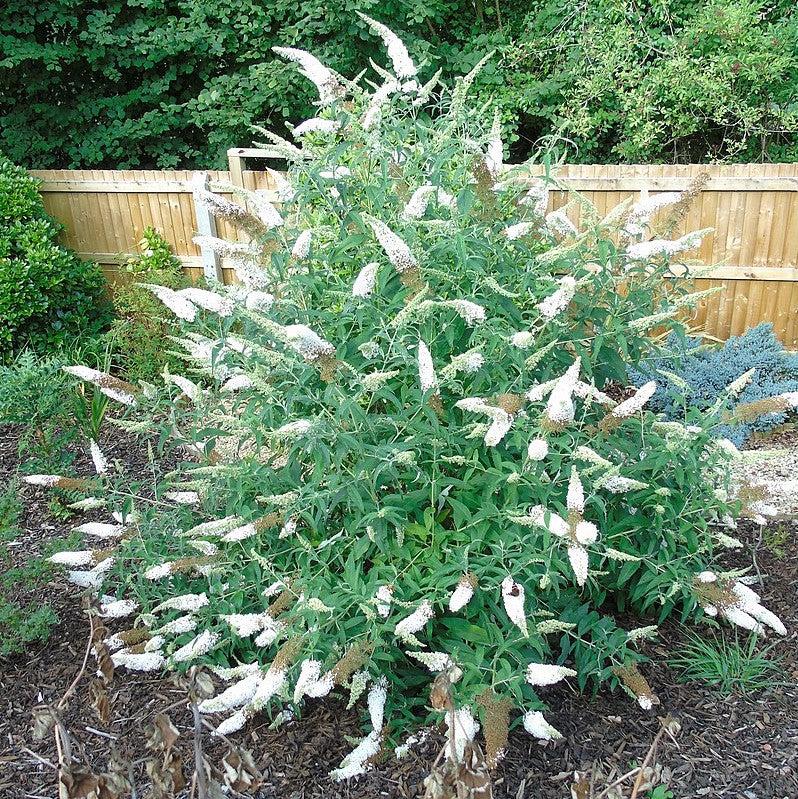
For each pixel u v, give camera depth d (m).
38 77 8.48
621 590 3.41
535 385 2.92
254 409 3.03
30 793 2.64
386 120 3.27
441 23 8.84
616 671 2.80
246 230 3.03
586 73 8.17
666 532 3.08
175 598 2.84
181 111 8.96
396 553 2.77
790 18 7.94
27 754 2.81
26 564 4.00
